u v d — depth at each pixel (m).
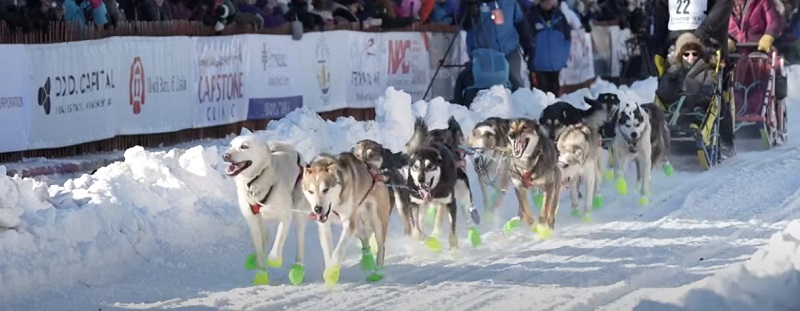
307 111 18.44
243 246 13.92
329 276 11.82
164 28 20.30
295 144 17.66
